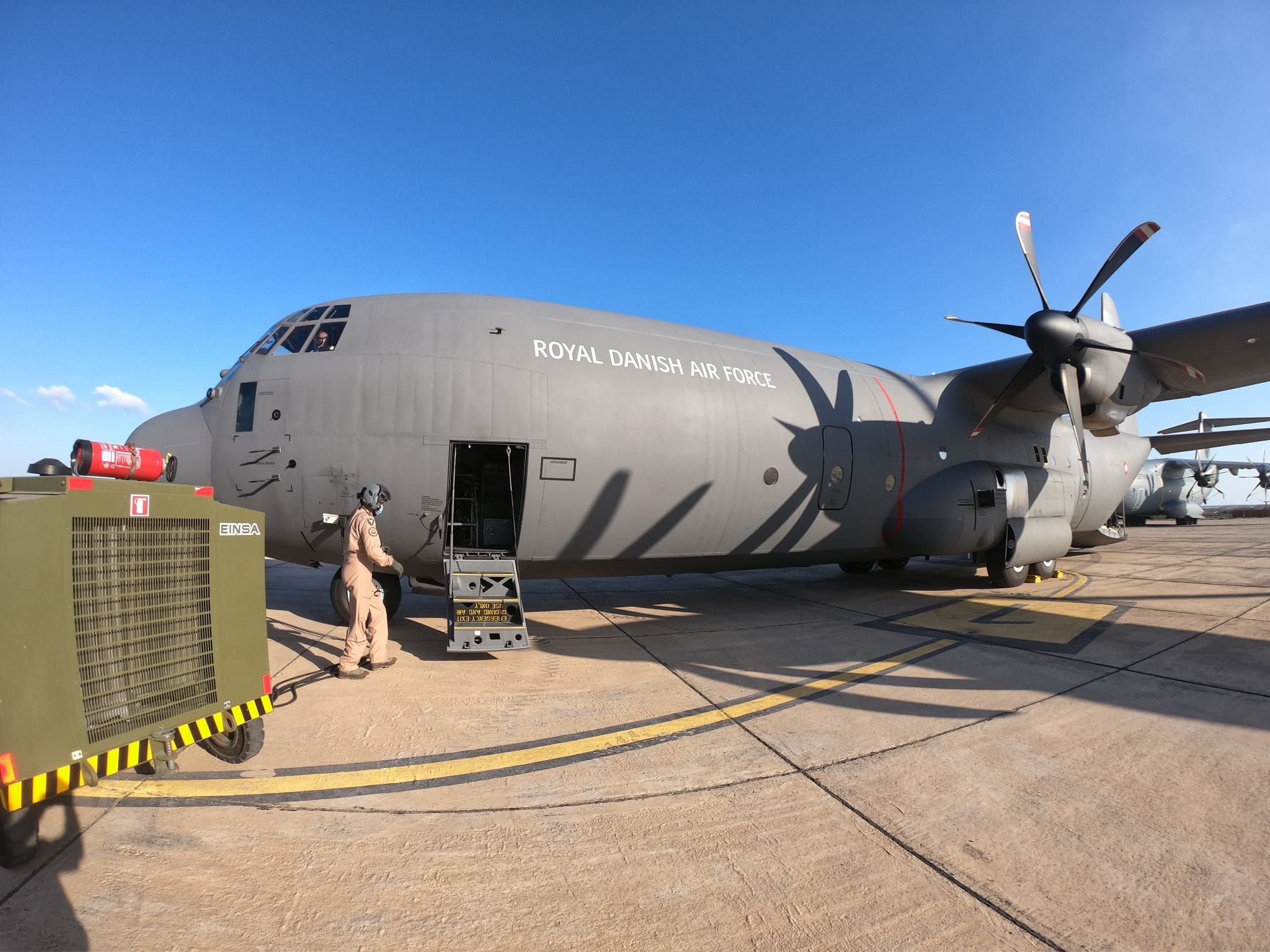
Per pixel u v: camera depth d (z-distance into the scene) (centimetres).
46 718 282
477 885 292
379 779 400
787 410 918
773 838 334
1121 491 1471
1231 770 410
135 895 278
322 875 297
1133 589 1148
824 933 262
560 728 488
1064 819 353
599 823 349
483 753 440
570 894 286
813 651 720
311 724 491
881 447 1003
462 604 684
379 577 778
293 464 712
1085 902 282
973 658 678
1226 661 660
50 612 286
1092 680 596
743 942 256
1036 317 927
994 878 300
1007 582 1161
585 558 806
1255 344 999
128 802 364
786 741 461
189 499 353
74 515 296
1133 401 1066
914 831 341
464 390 728
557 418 752
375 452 709
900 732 475
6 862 293
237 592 379
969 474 1085
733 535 883
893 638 780
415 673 631
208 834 331
